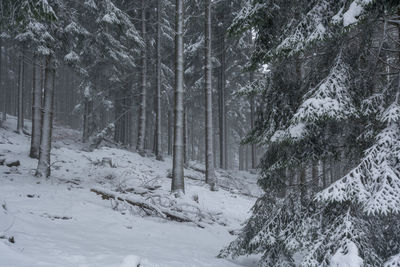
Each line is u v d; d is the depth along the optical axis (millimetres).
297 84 5766
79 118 43375
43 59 13000
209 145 15367
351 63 4871
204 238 8258
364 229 4160
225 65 25750
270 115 5820
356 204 4160
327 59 5160
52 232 5930
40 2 6988
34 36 11820
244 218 11820
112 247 5605
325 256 4094
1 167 12820
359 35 4832
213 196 13664
